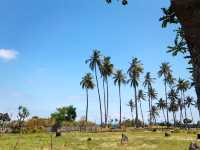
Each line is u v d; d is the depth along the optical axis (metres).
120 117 123.81
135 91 134.38
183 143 56.84
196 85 4.50
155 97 156.75
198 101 4.50
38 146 53.91
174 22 5.79
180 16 4.57
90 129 107.81
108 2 6.22
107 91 125.06
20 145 54.38
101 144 58.38
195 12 4.42
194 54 4.51
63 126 110.62
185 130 104.12
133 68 134.38
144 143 58.72
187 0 4.44
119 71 136.50
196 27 4.45
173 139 64.75
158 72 149.00
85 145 57.06
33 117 117.50
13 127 100.75
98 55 126.75
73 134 82.81
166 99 144.88
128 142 59.97
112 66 126.19
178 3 4.52
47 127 108.06
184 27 4.57
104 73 126.00
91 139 66.69
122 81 136.12
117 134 83.06
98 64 126.94
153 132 92.88
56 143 59.44
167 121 137.62
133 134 82.94
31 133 95.25
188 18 4.49
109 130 102.38
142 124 148.00
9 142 58.81
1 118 101.81
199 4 4.41
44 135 80.00
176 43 6.79
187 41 4.61
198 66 4.47
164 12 5.78
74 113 136.75
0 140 64.56
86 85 128.00
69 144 58.16
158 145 55.66
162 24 5.83
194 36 4.47
